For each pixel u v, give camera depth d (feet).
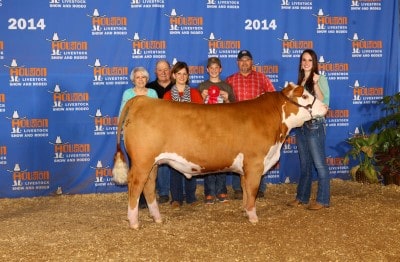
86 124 25.64
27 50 24.86
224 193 23.77
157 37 25.82
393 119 26.22
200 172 20.18
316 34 27.07
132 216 19.49
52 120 25.34
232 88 23.49
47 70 25.11
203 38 26.17
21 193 25.40
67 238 18.47
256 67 26.71
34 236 18.74
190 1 25.91
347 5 27.25
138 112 19.33
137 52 25.72
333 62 27.37
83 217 21.49
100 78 25.55
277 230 19.20
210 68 23.03
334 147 27.84
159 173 23.62
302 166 22.43
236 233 18.90
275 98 20.76
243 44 26.50
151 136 19.10
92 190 26.03
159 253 16.93
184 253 16.94
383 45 27.73
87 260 16.35
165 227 19.66
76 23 25.13
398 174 26.27
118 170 19.69
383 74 27.86
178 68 22.25
